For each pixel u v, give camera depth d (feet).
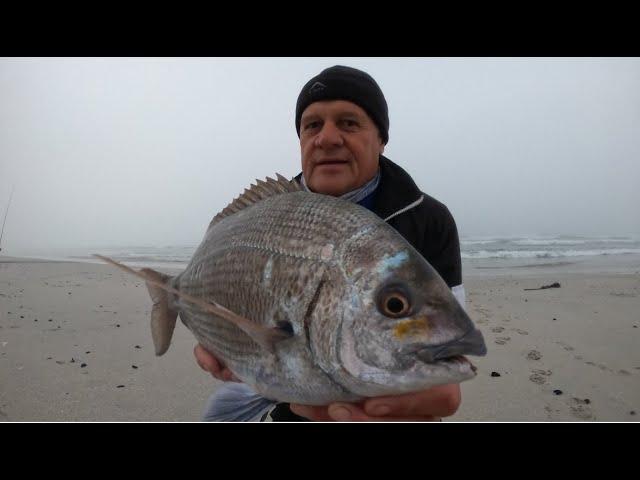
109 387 4.38
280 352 2.00
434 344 1.79
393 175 2.74
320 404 2.01
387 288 1.86
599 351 5.32
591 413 3.83
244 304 2.21
